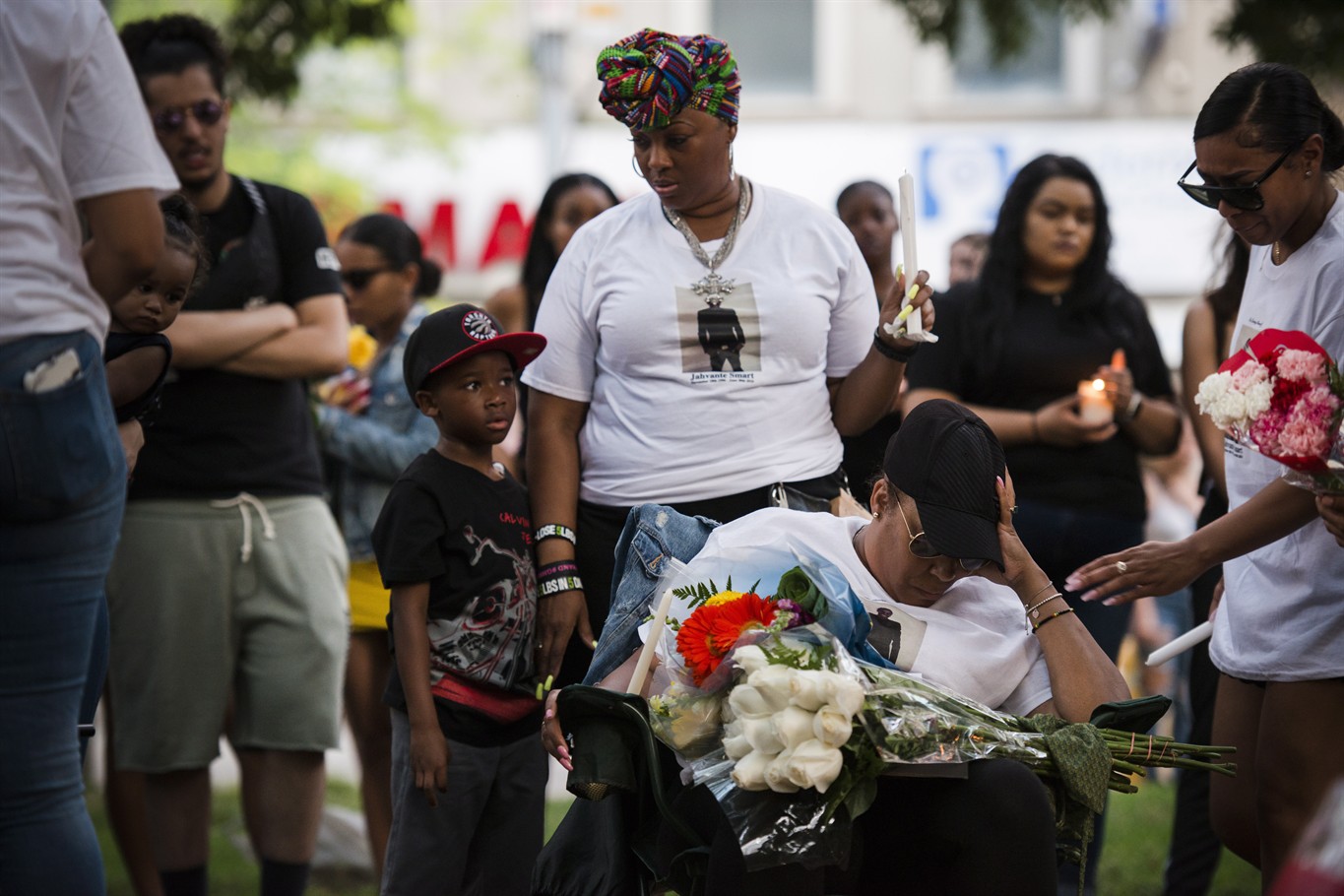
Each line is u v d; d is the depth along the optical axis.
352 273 9.30
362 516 9.14
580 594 6.84
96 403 5.04
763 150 28.45
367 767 9.06
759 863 4.75
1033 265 8.98
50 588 4.99
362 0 15.58
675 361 6.75
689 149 6.59
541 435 7.05
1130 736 5.21
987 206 28.16
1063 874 8.06
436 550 6.55
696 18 28.45
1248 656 6.49
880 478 5.78
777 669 4.77
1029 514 8.62
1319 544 6.21
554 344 7.01
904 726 4.86
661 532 5.89
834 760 4.70
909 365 9.05
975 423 5.43
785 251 6.86
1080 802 5.07
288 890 8.07
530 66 28.52
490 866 6.90
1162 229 27.78
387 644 9.12
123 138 5.04
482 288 28.83
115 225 5.04
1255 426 5.61
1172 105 27.91
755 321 6.74
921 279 6.60
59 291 4.93
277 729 7.98
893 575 5.56
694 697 5.11
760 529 5.72
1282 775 6.38
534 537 6.93
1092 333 8.95
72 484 4.94
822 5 28.28
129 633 7.85
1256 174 6.04
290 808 8.05
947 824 5.03
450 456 6.71
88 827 5.16
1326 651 6.22
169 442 7.85
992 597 5.68
